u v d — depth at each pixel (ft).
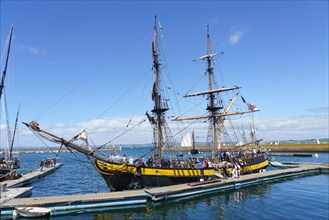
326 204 90.68
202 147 417.49
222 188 117.70
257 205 91.30
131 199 90.94
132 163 111.65
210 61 183.01
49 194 120.26
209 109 175.52
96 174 209.26
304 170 169.37
